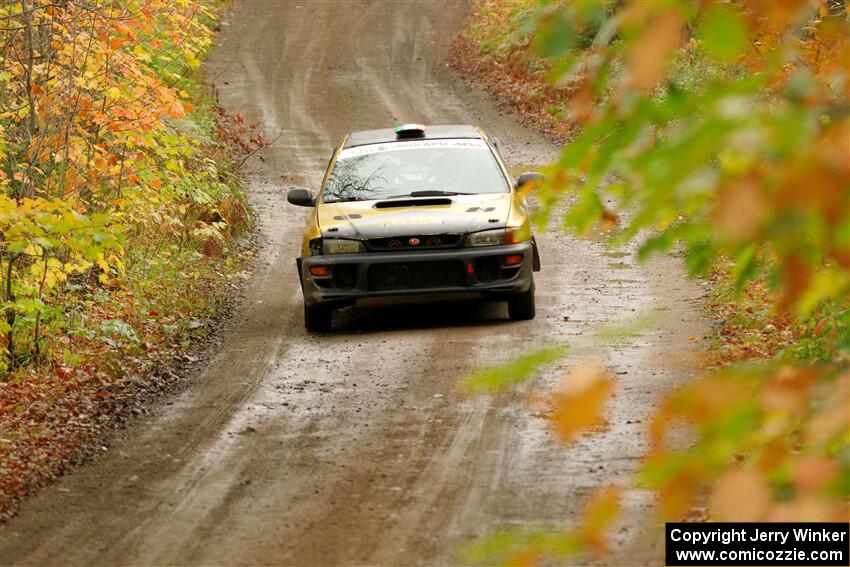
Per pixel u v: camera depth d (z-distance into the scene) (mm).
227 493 20000
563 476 19578
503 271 32938
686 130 4344
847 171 3715
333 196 35719
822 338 21594
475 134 38281
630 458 20203
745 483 4141
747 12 4371
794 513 3982
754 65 13195
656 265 41281
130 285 39250
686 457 4309
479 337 31797
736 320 30484
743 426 4297
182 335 34469
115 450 23266
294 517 18453
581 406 4207
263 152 74750
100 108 34281
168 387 28781
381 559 16281
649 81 4102
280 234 53156
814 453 4258
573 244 46531
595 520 4453
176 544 17500
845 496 4012
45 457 22594
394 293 32906
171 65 51062
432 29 115188
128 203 35875
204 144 64375
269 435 23688
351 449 22203
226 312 38438
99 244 26094
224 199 53312
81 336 33031
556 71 4902
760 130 3852
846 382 4375
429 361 29250
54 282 29125
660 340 29797
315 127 83125
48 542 17984
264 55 107500
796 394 4418
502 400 24969
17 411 26078
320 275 33250
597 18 4223
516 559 4555
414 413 24516
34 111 31766
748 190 3764
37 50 32594
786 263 3947
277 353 31859
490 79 94688
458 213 33344
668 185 3998
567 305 35719
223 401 26922
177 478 21109
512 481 19547
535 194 6277
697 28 4086
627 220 49469
